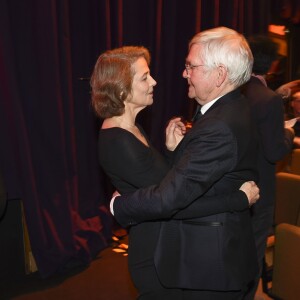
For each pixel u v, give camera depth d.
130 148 1.36
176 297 1.47
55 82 2.75
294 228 1.72
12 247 2.79
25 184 2.70
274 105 1.98
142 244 1.48
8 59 2.56
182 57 3.59
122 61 1.40
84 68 3.06
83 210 3.18
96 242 3.13
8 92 2.61
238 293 1.42
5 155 2.65
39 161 2.80
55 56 2.73
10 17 2.60
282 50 4.33
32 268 2.88
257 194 1.38
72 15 2.95
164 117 3.55
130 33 3.25
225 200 1.31
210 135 1.24
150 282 1.48
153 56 3.36
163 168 1.43
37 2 2.64
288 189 2.24
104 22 3.01
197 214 1.31
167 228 1.39
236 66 1.32
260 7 4.04
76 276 2.86
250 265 1.41
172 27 3.45
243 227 1.39
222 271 1.32
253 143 1.35
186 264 1.34
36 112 2.75
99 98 1.42
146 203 1.25
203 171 1.23
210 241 1.33
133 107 1.46
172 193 1.22
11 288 2.71
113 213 1.36
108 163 1.40
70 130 2.92
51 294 2.64
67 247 2.90
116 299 2.59
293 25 4.38
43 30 2.67
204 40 1.34
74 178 3.01
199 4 3.55
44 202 2.84
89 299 2.59
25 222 2.80
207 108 1.38
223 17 3.84
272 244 2.34
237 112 1.32
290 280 1.74
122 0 3.14
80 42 3.01
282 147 2.00
